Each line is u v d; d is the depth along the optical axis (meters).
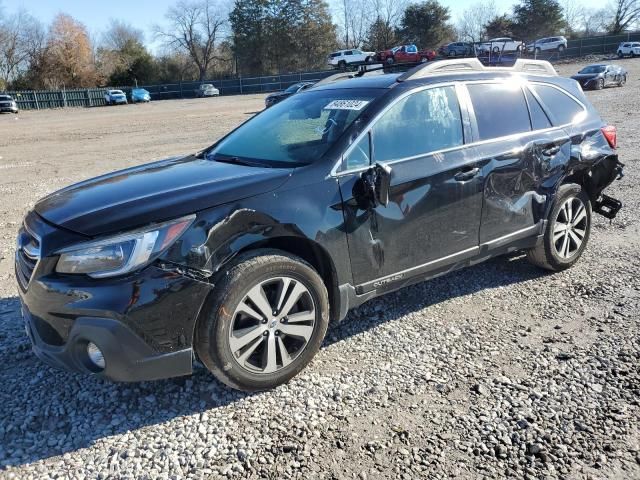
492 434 2.82
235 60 80.69
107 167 13.14
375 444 2.77
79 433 2.91
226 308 2.97
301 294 3.26
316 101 4.22
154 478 2.58
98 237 2.81
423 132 3.87
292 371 3.30
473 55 5.37
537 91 4.73
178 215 2.90
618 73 30.56
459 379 3.32
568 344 3.68
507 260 5.29
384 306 4.38
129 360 2.80
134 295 2.75
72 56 72.88
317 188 3.34
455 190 3.93
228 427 2.93
